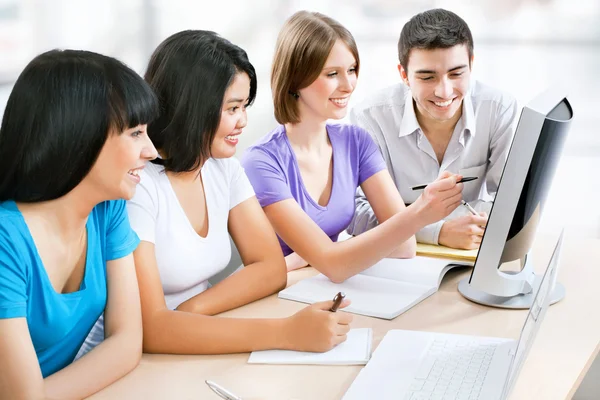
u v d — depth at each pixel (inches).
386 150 88.7
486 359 47.8
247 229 63.9
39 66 42.0
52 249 45.4
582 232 128.0
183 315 52.2
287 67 69.8
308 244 66.0
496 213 55.9
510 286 58.7
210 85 55.3
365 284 62.8
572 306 57.8
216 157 59.4
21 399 41.5
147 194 56.7
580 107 128.4
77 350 49.6
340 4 136.0
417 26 77.0
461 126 84.7
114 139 43.4
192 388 45.3
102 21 125.3
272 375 46.9
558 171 128.8
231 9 130.6
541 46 129.7
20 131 41.6
